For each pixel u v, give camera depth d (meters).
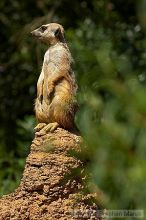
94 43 22.72
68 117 11.12
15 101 24.50
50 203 10.66
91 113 9.48
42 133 10.99
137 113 8.27
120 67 10.54
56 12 24.44
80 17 24.31
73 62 11.43
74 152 10.16
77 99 11.29
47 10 24.72
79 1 24.56
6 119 24.27
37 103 11.42
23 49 23.91
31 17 25.11
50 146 10.60
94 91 11.10
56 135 10.92
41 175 10.72
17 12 25.23
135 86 8.41
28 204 10.75
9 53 24.80
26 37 23.09
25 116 23.14
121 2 24.27
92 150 8.52
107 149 8.38
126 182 8.30
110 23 23.95
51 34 11.46
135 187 8.24
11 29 24.81
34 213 10.66
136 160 8.24
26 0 25.25
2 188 18.86
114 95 8.72
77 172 10.51
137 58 21.73
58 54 11.30
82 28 23.23
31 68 24.05
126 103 8.27
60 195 10.66
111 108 8.68
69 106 11.12
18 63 24.39
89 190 10.41
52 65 11.29
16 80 24.61
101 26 23.72
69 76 11.24
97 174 8.51
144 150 8.27
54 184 10.66
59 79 11.21
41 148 10.83
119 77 10.14
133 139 8.36
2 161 20.98
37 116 11.39
